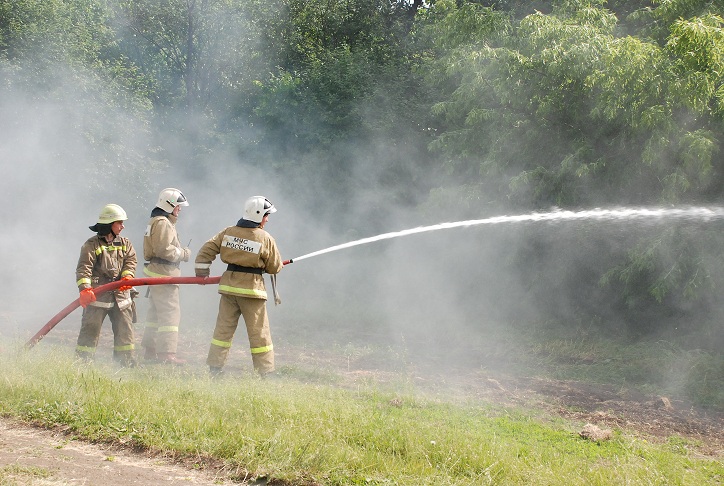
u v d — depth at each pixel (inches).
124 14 1008.9
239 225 271.3
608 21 457.4
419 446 182.1
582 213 430.6
